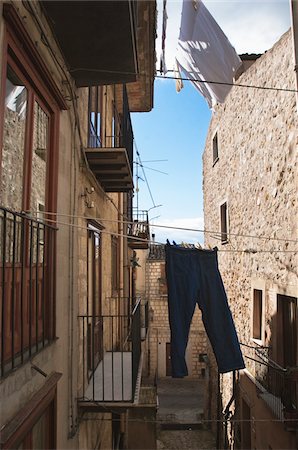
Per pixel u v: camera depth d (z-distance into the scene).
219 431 11.02
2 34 2.54
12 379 2.59
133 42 3.99
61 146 4.16
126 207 11.36
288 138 6.01
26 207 3.20
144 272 20.66
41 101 3.63
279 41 6.35
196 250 4.92
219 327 4.80
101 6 3.49
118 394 4.82
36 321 3.11
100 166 5.75
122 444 8.81
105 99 7.26
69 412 4.23
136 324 5.33
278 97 6.44
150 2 5.21
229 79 4.64
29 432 2.90
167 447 11.52
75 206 4.64
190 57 4.67
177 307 4.76
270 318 6.85
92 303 5.84
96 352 6.17
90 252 5.80
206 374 14.08
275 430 6.06
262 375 7.04
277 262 6.52
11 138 2.95
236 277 9.55
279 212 6.43
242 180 8.84
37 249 3.02
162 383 19.55
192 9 4.17
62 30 3.82
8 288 2.88
